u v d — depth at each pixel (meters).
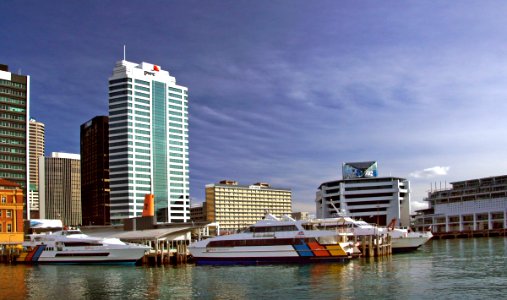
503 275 70.62
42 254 102.50
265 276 74.38
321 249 88.06
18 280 78.06
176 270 85.88
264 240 90.44
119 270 88.19
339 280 68.44
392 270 78.06
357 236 103.25
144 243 118.31
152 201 129.88
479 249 123.69
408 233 118.00
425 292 58.66
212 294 61.12
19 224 137.62
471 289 60.03
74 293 64.56
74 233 103.81
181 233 121.44
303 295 58.47
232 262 91.62
